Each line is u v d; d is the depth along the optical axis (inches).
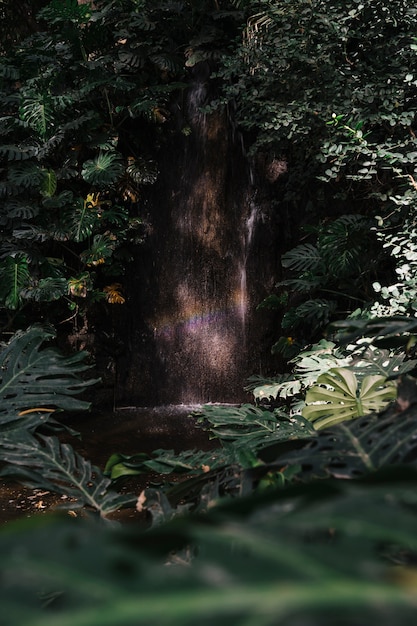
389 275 288.4
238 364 360.5
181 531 12.5
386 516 12.5
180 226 362.6
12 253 331.0
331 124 220.5
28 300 338.0
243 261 355.6
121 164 336.8
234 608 10.0
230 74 253.9
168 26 341.4
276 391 191.8
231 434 67.0
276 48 231.3
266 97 257.4
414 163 238.5
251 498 16.2
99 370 354.6
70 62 342.3
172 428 318.7
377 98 230.2
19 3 367.9
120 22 334.3
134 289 366.3
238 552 12.4
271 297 322.7
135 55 336.5
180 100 355.3
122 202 362.0
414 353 92.7
